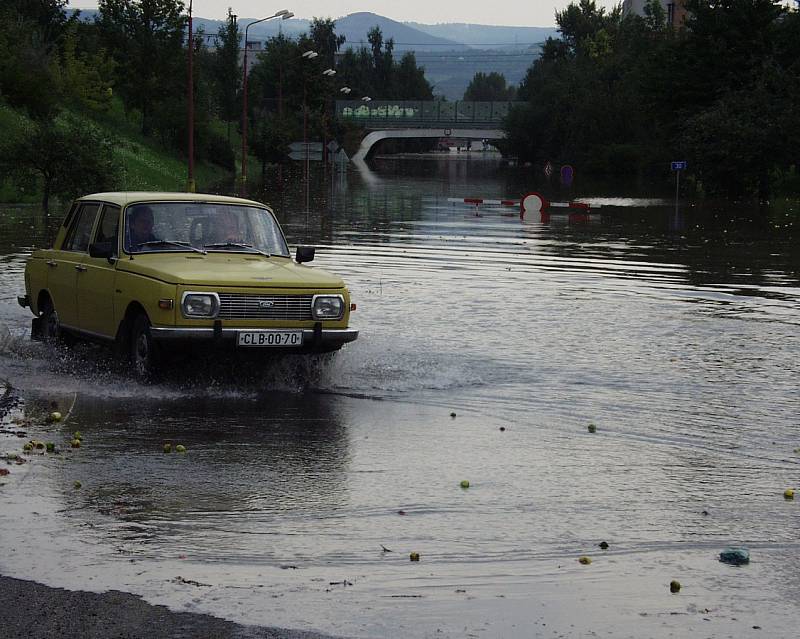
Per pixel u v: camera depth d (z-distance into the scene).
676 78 80.62
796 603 6.59
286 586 6.69
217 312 12.28
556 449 10.12
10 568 6.89
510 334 16.45
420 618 6.26
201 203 14.09
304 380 13.16
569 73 144.88
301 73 126.06
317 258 27.12
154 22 88.94
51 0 85.38
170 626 6.07
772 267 26.75
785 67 76.38
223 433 10.55
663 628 6.19
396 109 170.50
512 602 6.53
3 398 11.78
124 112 89.06
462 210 49.34
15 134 54.19
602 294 21.30
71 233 14.84
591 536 7.71
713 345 15.77
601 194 69.75
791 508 8.43
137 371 12.81
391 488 8.80
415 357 14.36
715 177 70.25
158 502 8.33
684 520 8.10
